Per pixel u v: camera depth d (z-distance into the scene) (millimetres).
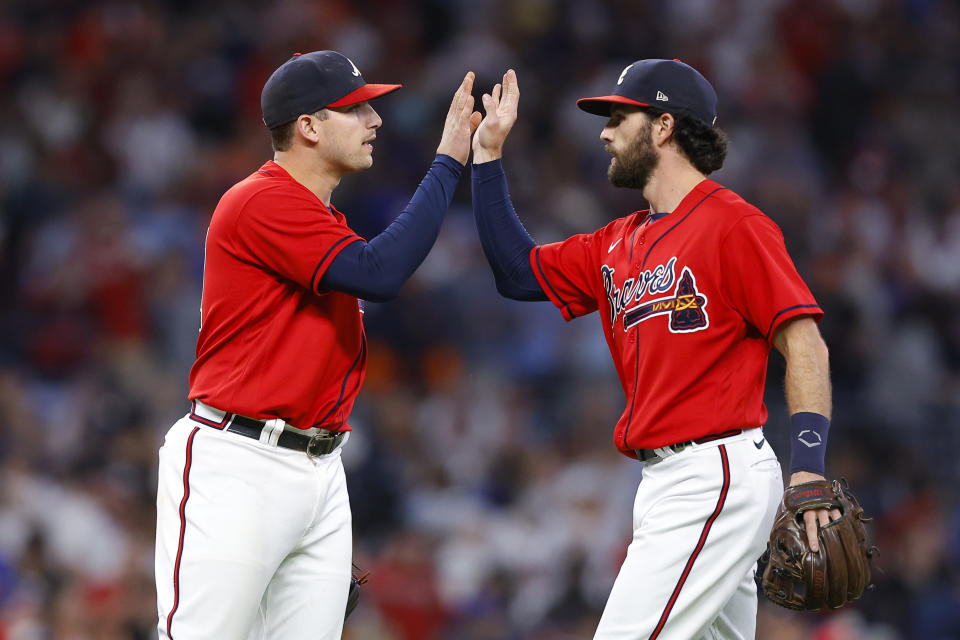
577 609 34000
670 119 15867
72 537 33469
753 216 15242
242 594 15227
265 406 15391
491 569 35594
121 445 37812
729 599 15391
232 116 53406
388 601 33438
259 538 15328
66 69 52594
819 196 54312
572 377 43062
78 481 36031
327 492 16156
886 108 60062
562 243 17406
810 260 48750
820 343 14906
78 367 42594
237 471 15414
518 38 56406
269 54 54875
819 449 14680
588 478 37906
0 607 30125
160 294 44156
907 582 36344
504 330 44875
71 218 46844
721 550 14953
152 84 52844
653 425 15297
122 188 49250
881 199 55875
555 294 17375
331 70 16062
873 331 47000
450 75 54500
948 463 41188
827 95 59250
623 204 51719
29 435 37125
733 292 15156
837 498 14727
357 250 15445
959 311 50938
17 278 45406
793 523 14602
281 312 15578
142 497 36281
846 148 58344
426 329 44438
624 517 35781
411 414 40781
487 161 17875
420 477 38719
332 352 15938
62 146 50062
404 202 49406
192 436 15617
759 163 54344
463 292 45219
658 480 15383
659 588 14930
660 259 15555
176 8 55938
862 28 62125
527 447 40281
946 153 58875
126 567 31859
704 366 15125
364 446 38219
